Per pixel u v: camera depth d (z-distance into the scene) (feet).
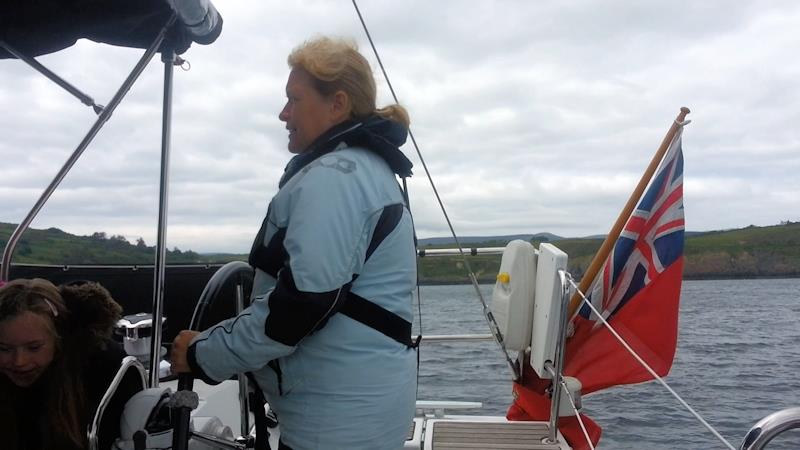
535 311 10.37
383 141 4.90
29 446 5.71
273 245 4.74
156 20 7.02
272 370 4.83
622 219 11.17
